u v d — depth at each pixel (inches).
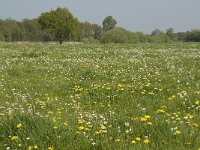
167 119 283.1
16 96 394.3
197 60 772.6
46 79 520.1
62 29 2866.6
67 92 422.9
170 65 674.8
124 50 1197.1
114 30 2878.9
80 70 593.0
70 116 302.7
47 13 2928.2
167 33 4178.2
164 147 225.8
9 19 3331.7
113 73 556.7
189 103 339.9
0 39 3085.6
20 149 232.8
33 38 3275.1
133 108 344.2
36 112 311.0
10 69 607.2
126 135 252.7
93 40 3058.6
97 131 255.0
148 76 517.3
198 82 458.3
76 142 235.6
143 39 3129.9
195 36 3828.7
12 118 268.1
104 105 362.0
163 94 397.1
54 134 245.6
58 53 989.2
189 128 259.8
